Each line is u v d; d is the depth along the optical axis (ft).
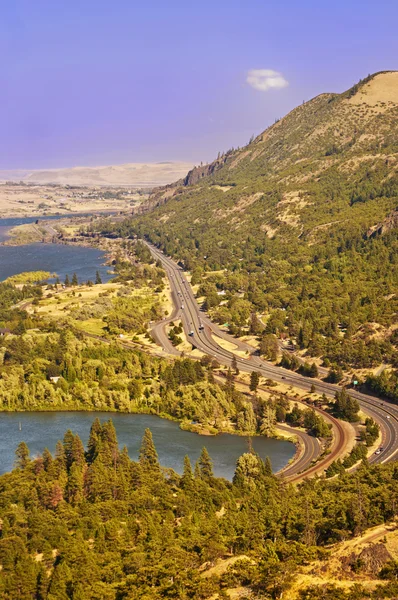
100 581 515.50
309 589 454.40
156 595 477.77
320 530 548.72
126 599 481.05
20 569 529.45
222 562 524.11
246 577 482.28
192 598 472.03
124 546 569.23
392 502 564.30
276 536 548.72
